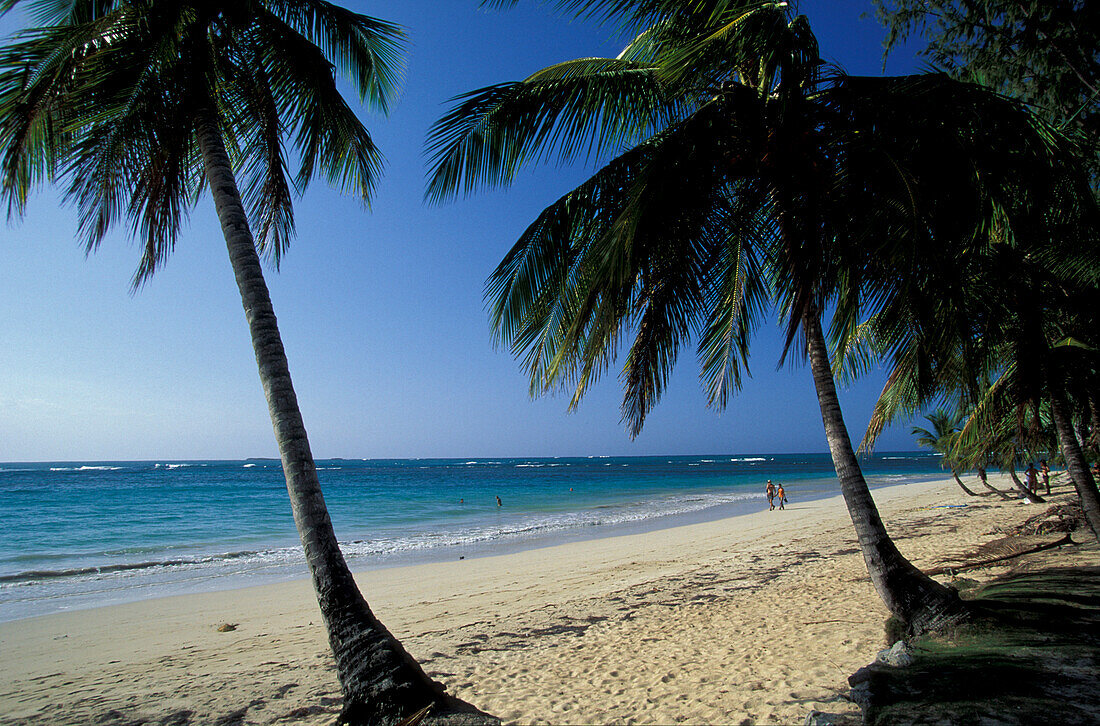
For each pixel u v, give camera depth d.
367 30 6.54
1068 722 3.09
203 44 5.11
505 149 6.17
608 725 4.30
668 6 5.56
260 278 4.94
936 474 70.50
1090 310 6.93
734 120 5.57
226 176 5.10
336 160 6.79
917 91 4.90
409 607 10.34
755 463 153.75
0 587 13.63
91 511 31.95
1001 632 4.63
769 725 3.86
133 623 9.95
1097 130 7.71
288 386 4.75
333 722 4.86
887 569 5.23
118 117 4.99
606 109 6.12
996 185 4.81
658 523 25.38
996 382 7.40
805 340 5.90
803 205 5.08
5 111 4.50
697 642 6.45
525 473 94.12
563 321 6.50
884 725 3.38
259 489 51.28
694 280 5.54
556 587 11.40
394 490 51.53
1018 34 9.08
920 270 4.64
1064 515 12.08
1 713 5.74
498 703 5.03
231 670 6.86
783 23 4.70
